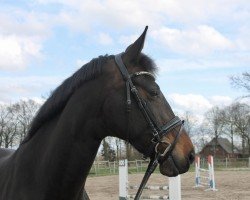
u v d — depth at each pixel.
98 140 3.41
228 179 25.08
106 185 22.48
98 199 15.91
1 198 3.58
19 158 3.62
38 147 3.55
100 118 3.36
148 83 3.29
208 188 19.08
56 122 3.54
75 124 3.38
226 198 15.55
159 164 3.30
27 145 3.63
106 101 3.30
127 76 3.29
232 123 69.25
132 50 3.35
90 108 3.36
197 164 20.81
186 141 3.27
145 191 17.70
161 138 3.22
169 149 3.19
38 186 3.45
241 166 49.19
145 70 3.36
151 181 22.73
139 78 3.30
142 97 3.26
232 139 75.00
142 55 3.41
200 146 78.81
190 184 22.44
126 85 3.28
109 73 3.35
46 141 3.53
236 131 69.19
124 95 3.27
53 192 3.42
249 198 15.44
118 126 3.29
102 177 30.28
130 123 3.25
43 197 3.42
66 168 3.39
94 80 3.39
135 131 3.26
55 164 3.40
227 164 51.22
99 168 39.56
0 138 49.56
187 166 3.22
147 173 3.31
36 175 3.47
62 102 3.51
